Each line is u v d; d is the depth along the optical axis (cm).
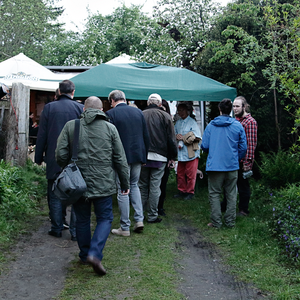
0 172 579
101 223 356
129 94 636
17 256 396
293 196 508
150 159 529
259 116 843
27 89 750
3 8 3139
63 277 351
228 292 332
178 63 1421
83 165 345
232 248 445
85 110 361
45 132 441
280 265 389
